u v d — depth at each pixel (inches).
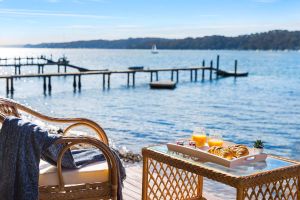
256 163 113.2
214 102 764.6
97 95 872.3
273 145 393.7
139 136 407.8
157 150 126.4
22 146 100.7
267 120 559.2
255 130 481.4
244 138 434.3
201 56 4662.9
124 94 900.6
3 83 1146.0
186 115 587.8
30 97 817.5
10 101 123.3
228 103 751.7
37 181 101.3
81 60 3324.3
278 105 733.3
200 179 146.3
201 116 582.6
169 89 1042.7
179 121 528.1
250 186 100.4
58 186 105.1
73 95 866.1
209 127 493.4
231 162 108.3
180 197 144.1
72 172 106.7
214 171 104.3
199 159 116.3
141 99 800.9
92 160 115.9
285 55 5142.7
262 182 103.1
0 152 104.4
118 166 110.2
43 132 101.9
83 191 107.4
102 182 109.5
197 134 130.6
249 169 107.2
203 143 130.4
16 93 892.6
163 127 473.7
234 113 622.8
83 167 111.0
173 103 738.8
